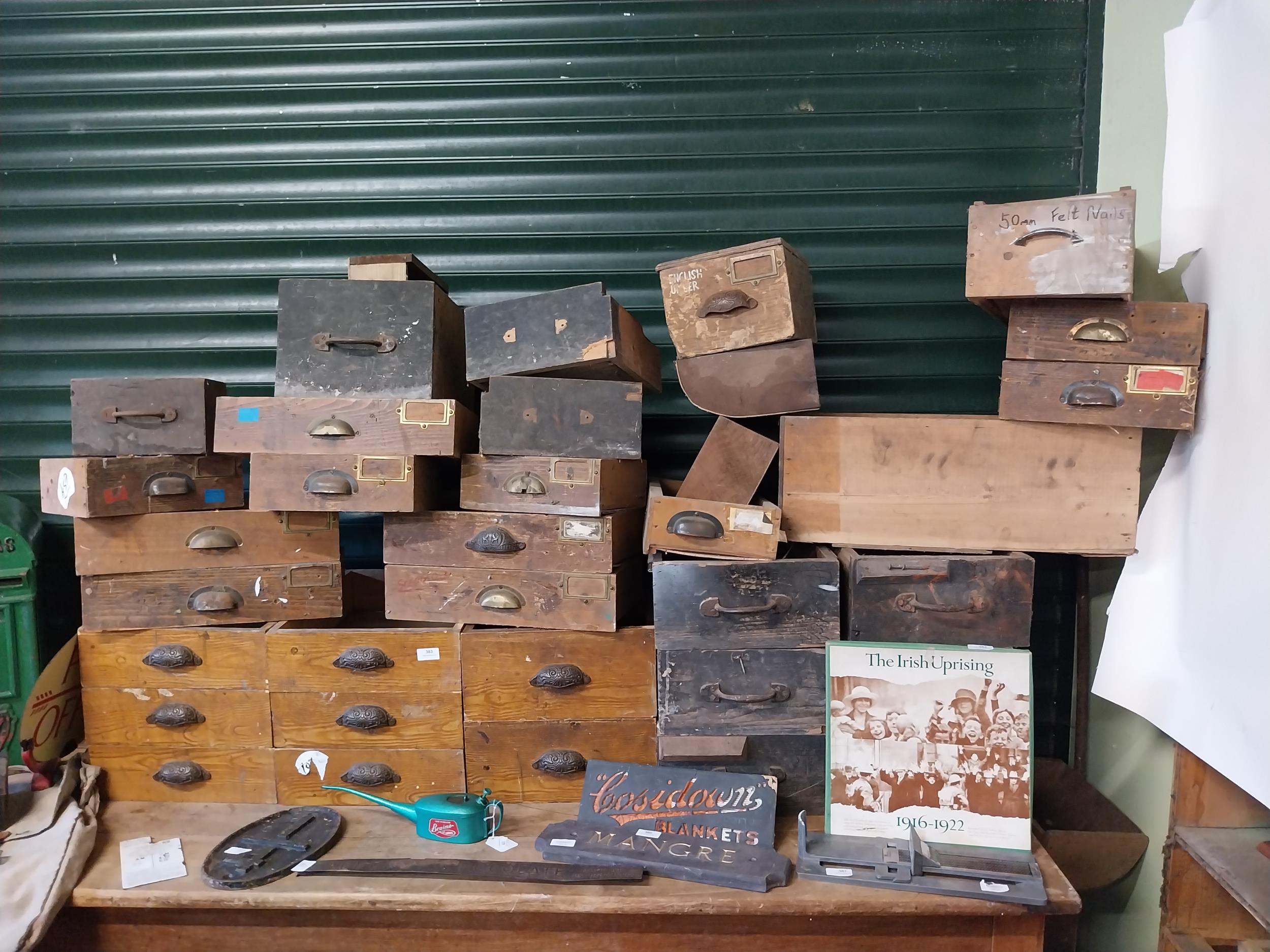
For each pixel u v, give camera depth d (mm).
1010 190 2428
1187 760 1818
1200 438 1752
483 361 1988
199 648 1982
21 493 2564
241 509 2033
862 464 1923
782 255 1893
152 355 2561
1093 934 2254
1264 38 1586
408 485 1910
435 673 1969
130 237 2549
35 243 2547
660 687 1896
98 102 2529
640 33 2471
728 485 1963
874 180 2459
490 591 1955
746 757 1883
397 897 1647
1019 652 1776
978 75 2426
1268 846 1708
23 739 1892
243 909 1749
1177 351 1737
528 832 1861
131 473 1938
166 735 2010
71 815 1845
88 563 1931
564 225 2518
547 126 2502
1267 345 1557
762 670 1873
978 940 1693
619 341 1939
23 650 2172
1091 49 2373
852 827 1776
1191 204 1812
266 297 2555
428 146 2518
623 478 2035
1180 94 1841
